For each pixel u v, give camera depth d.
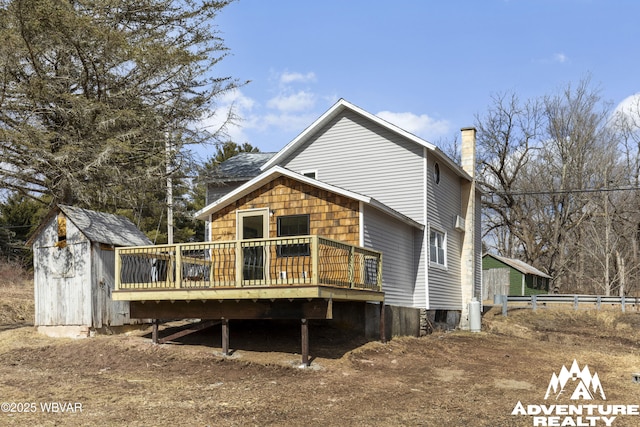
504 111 45.66
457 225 23.81
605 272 37.66
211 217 18.17
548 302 30.42
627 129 42.88
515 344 19.48
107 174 18.52
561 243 45.53
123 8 20.75
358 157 21.56
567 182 43.78
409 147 20.80
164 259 14.59
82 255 15.70
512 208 46.47
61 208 16.09
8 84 17.81
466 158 25.50
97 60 19.05
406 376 12.35
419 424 8.67
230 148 42.66
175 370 12.00
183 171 21.47
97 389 10.34
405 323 18.41
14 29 16.81
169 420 8.45
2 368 12.34
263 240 12.94
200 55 20.75
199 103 21.66
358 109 21.22
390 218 18.64
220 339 14.66
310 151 22.41
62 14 16.95
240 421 8.48
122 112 18.39
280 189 17.42
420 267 20.48
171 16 21.70
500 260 40.28
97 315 15.59
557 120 44.47
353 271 14.27
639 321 26.53
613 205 39.88
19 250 34.94
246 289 12.80
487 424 8.80
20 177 18.27
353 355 13.73
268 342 14.34
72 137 18.22
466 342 19.20
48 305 16.03
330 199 16.84
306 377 11.55
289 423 8.48
